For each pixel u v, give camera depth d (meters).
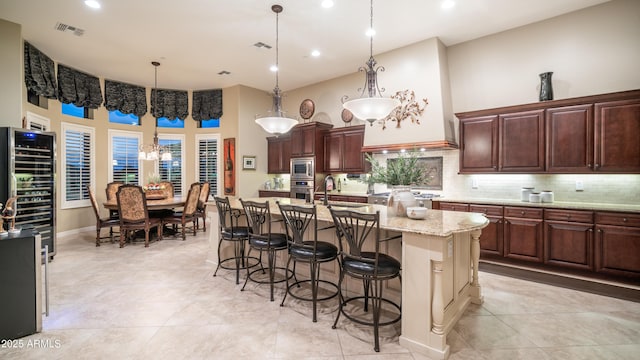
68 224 5.80
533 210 3.67
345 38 4.52
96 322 2.46
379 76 5.07
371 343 2.18
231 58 5.29
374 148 5.03
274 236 3.12
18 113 3.98
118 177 6.65
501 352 2.07
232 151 6.96
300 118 6.89
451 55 4.75
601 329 2.35
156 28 4.18
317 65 5.63
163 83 6.70
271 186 7.30
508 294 3.03
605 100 3.37
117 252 4.61
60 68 5.45
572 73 3.85
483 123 4.23
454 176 4.72
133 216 4.88
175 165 7.23
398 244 2.63
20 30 4.02
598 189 3.71
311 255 2.54
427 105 4.57
